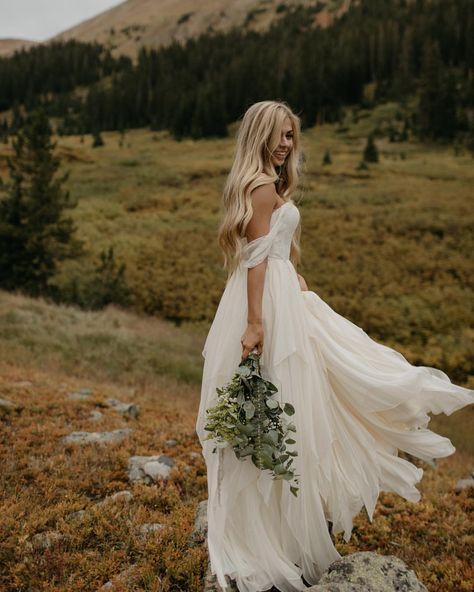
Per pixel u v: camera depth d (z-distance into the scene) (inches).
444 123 3100.4
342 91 4271.7
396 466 103.2
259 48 5693.9
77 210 1549.0
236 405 89.0
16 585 107.5
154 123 4554.6
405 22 5246.1
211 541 92.4
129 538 124.2
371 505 99.0
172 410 283.3
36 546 121.4
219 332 100.6
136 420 246.4
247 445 89.6
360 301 896.9
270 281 98.0
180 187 1937.7
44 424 214.1
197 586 106.2
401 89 4101.9
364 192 1737.2
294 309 97.5
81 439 199.0
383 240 1209.4
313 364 98.0
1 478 156.9
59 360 442.6
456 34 4434.1
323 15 7504.9
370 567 96.3
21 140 906.1
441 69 4212.6
